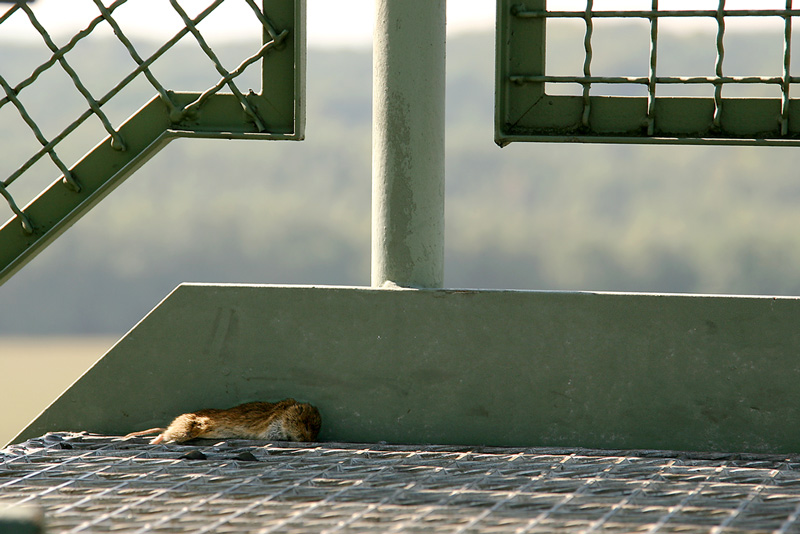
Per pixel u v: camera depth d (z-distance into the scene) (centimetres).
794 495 1152
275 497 1148
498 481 1230
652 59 1502
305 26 1577
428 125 1560
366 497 1147
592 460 1359
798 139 1477
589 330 1468
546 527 1026
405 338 1506
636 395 1460
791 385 1427
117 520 1058
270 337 1536
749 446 1438
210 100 1591
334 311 1521
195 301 1553
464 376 1495
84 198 1612
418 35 1550
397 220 1564
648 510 1087
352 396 1519
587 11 1508
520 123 1553
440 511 1087
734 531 1005
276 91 1579
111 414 1570
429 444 1501
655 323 1455
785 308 1426
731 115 1499
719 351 1443
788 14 1457
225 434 1482
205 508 1103
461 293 1494
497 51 1527
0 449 1448
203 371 1552
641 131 1527
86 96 1589
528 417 1484
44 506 1116
